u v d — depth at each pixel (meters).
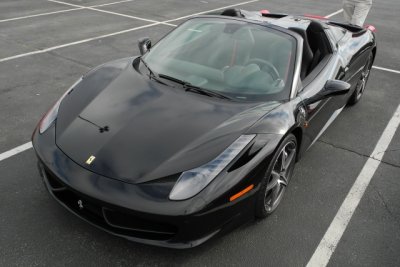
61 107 2.84
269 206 2.84
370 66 5.16
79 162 2.33
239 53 3.18
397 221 3.02
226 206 2.29
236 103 2.79
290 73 3.08
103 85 3.02
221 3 11.31
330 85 3.21
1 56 6.11
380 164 3.78
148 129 2.48
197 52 3.26
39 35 7.32
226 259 2.54
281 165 2.80
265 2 11.76
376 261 2.62
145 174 2.22
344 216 3.03
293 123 2.75
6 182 3.11
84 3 10.53
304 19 4.10
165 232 2.31
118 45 6.93
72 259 2.45
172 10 10.06
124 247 2.56
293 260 2.58
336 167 3.68
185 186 2.19
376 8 11.52
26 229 2.65
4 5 9.84
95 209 2.38
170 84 2.97
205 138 2.43
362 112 4.90
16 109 4.41
